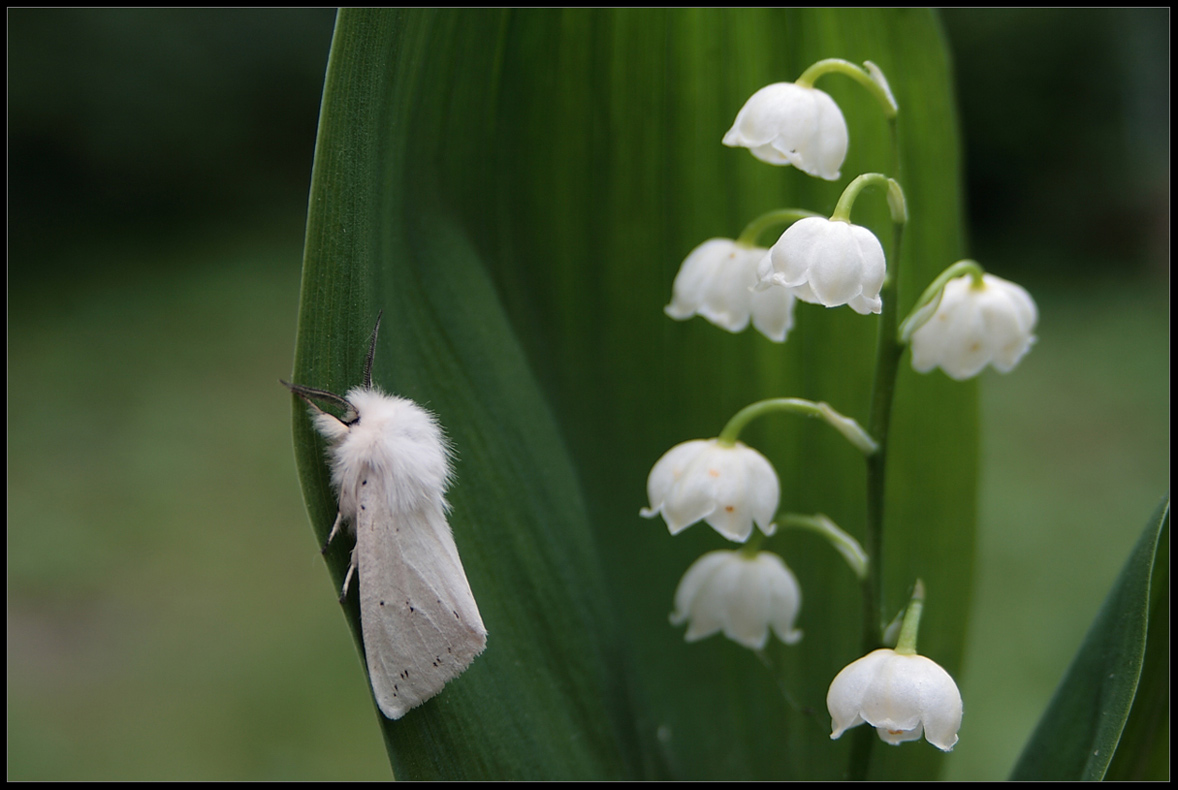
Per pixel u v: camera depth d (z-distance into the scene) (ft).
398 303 0.68
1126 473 1.88
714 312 0.69
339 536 0.66
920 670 0.64
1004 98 3.52
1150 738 0.70
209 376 2.46
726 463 0.67
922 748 0.74
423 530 0.65
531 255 0.73
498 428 0.70
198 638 1.43
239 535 1.72
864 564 0.68
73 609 1.48
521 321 0.73
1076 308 2.95
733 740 0.74
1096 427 2.10
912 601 0.66
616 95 0.72
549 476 0.71
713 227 0.74
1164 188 3.30
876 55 0.73
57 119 3.42
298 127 3.97
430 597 0.65
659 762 0.72
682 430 0.74
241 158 3.87
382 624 0.65
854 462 0.75
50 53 3.37
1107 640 0.68
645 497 0.74
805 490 0.75
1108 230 3.43
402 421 0.66
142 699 1.29
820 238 0.64
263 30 3.83
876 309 0.64
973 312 0.68
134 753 1.19
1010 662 1.34
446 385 0.69
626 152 0.73
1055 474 1.89
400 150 0.69
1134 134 3.40
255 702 1.29
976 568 0.75
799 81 0.66
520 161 0.72
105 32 3.48
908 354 0.74
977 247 3.60
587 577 0.71
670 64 0.72
